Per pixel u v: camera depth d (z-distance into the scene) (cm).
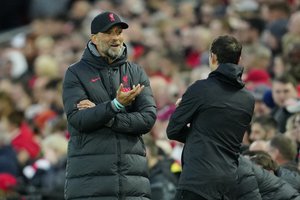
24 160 4425
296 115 3453
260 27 4912
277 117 3656
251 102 2889
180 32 5531
